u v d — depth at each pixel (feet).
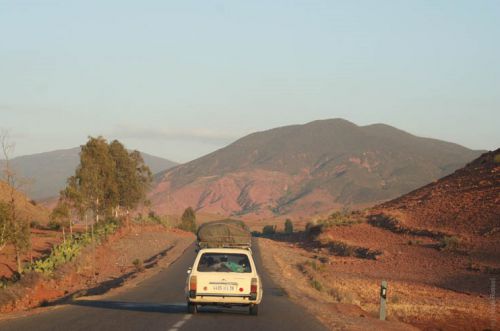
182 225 344.28
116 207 219.20
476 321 82.84
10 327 49.37
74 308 64.13
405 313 84.23
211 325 52.06
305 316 61.72
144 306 66.64
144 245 196.54
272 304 72.74
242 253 59.41
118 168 220.84
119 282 106.22
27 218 113.60
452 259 164.86
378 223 237.66
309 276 129.18
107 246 173.58
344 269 162.40
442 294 116.98
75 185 169.07
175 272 118.62
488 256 160.86
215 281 57.88
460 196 230.89
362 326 57.67
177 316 57.67
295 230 442.09
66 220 163.94
